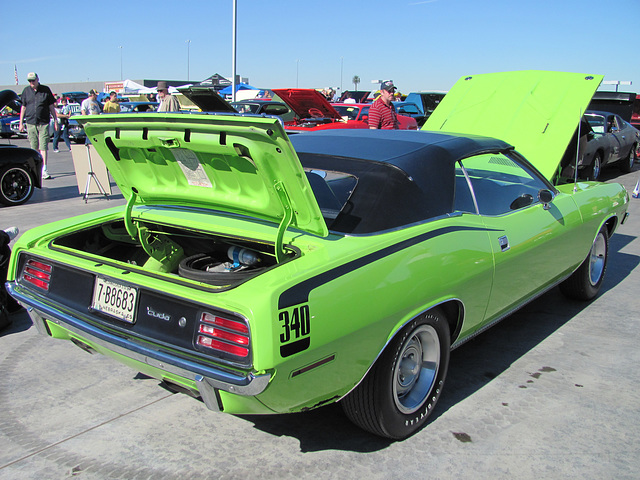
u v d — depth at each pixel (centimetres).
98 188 852
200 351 207
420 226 263
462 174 300
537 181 368
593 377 330
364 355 230
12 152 811
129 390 311
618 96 1385
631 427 279
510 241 311
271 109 1362
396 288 237
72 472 240
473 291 287
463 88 625
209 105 772
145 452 254
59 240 291
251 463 247
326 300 212
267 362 193
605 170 1289
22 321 410
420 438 268
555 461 251
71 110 2066
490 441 266
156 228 311
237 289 204
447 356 283
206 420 282
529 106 550
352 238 241
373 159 279
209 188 268
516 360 351
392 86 829
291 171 217
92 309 244
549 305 449
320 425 279
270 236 247
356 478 238
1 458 248
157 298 221
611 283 504
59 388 311
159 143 250
